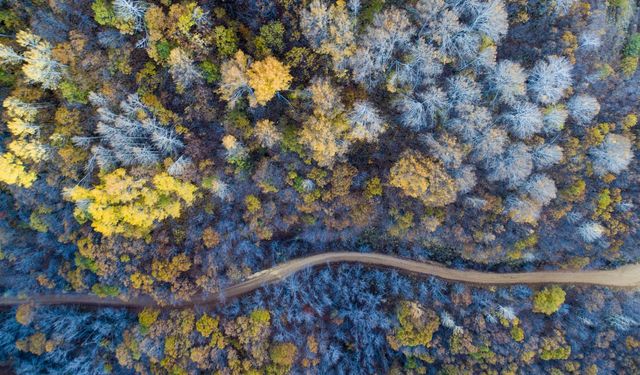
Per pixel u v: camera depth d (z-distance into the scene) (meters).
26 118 33.88
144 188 35.34
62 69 31.98
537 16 35.94
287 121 36.00
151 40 30.62
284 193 39.97
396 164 36.81
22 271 44.47
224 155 37.00
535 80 36.22
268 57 30.72
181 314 43.22
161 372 41.81
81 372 43.28
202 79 33.06
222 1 31.41
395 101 34.78
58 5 30.28
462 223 42.94
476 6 31.77
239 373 41.25
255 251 45.44
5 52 31.06
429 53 32.09
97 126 33.94
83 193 35.84
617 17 42.69
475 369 45.41
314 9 28.59
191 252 41.84
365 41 30.86
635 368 44.88
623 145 38.84
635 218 42.62
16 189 38.25
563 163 40.25
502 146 36.69
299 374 43.94
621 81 41.00
